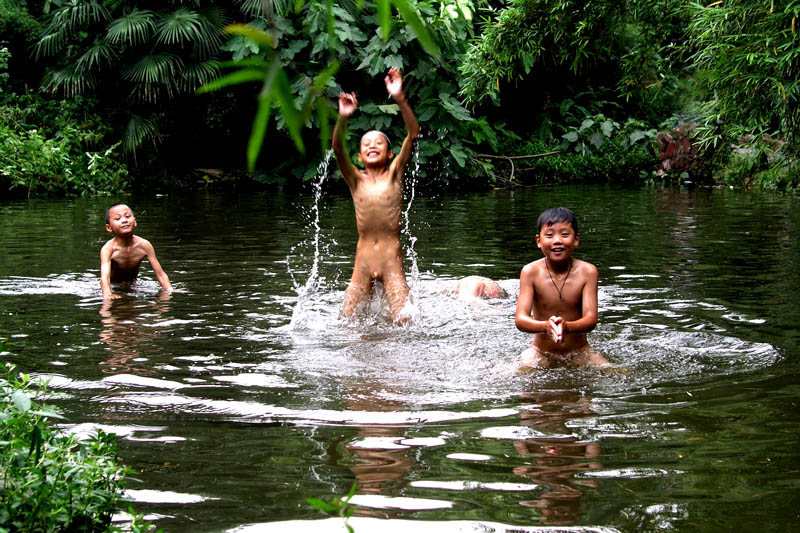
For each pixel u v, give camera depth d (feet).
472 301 17.84
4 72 50.16
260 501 7.33
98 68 47.09
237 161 55.21
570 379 11.69
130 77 46.91
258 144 2.58
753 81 19.48
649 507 7.13
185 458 8.45
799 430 9.23
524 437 9.08
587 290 13.61
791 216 32.58
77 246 25.62
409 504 7.23
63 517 6.12
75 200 42.42
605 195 44.32
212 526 6.81
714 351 13.10
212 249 25.26
